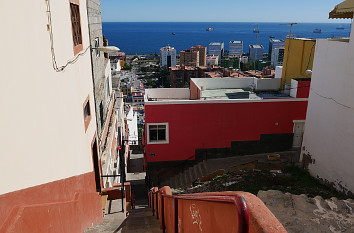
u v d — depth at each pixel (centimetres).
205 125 1340
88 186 714
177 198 399
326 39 1073
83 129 707
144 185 1630
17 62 332
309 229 496
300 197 628
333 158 984
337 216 554
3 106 288
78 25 741
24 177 327
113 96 1641
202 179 1205
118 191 962
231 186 969
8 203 263
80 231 532
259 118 1362
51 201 402
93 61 920
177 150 1359
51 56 470
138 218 780
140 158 2642
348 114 908
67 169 533
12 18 324
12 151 300
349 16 1112
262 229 151
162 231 599
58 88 504
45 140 416
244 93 1523
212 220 260
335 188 970
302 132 1408
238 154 1397
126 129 2752
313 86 1103
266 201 605
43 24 436
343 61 926
